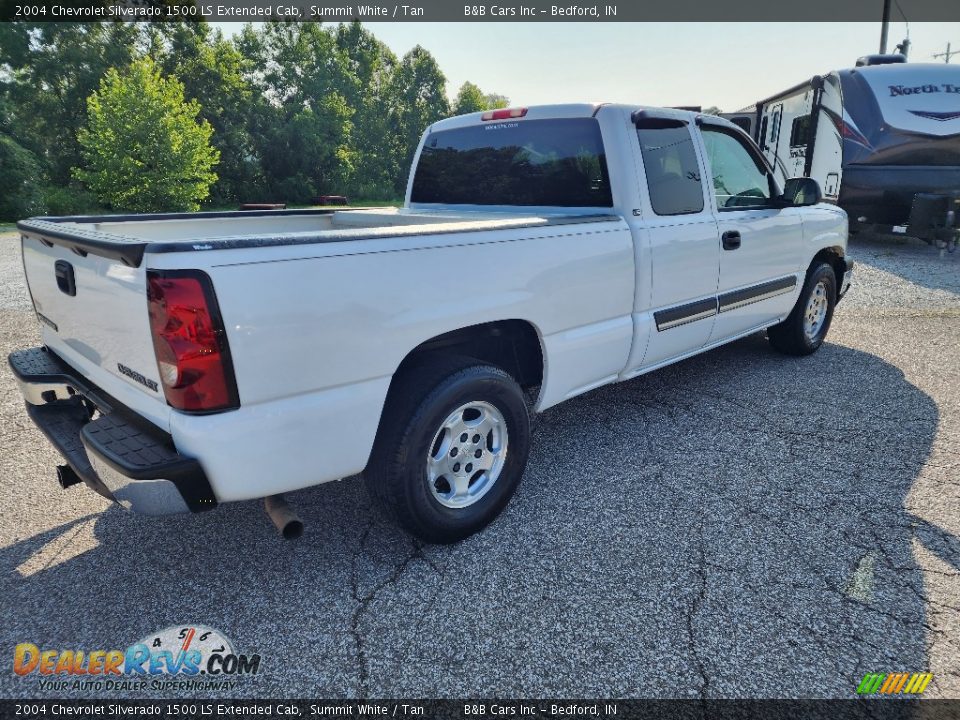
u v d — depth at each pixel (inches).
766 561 113.5
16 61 1605.6
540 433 169.2
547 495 137.1
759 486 140.1
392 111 2480.3
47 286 120.5
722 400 190.9
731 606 102.0
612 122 144.6
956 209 446.0
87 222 136.7
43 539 121.3
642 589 106.3
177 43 1776.6
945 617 99.5
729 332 187.5
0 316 299.7
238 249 85.0
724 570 111.0
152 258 82.1
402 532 124.0
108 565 113.7
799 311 220.4
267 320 87.5
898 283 367.9
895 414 179.6
